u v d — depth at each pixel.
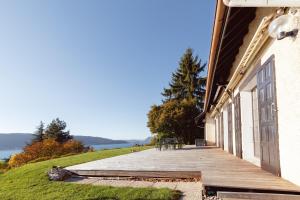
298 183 3.44
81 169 6.72
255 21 5.19
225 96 10.81
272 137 4.53
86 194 4.79
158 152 13.23
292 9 3.34
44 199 4.66
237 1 2.83
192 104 27.78
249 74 6.34
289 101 3.70
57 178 6.39
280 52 4.03
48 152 27.77
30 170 8.16
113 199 4.36
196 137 26.88
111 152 15.59
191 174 5.61
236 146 8.89
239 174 4.61
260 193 3.28
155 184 5.43
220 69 7.95
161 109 27.55
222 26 3.96
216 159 8.10
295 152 3.53
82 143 31.58
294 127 3.54
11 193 5.36
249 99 7.38
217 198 3.74
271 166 4.66
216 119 17.69
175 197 4.25
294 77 3.48
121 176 6.25
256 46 4.95
